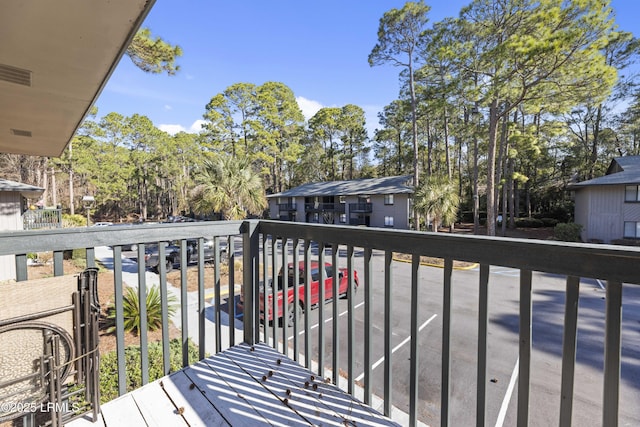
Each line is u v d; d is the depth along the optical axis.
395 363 3.79
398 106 22.48
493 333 4.71
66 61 1.53
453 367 3.67
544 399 3.05
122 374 1.49
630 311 5.62
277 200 25.03
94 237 1.36
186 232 1.71
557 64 9.30
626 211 13.09
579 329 4.88
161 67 6.61
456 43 11.72
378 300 6.41
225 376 1.65
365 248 1.46
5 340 1.08
